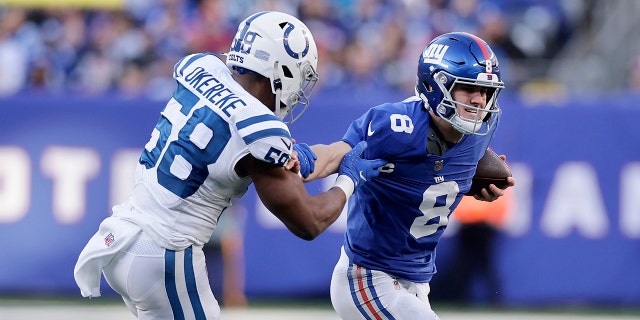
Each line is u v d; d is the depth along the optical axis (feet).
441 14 123.54
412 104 50.19
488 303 93.15
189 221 44.37
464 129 48.47
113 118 94.43
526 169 92.43
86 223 94.27
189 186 43.93
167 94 107.65
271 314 88.53
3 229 94.38
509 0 130.62
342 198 46.01
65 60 119.03
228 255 93.20
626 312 91.86
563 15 127.75
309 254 93.56
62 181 94.43
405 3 123.95
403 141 48.73
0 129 94.63
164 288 44.57
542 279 92.63
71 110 94.63
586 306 93.25
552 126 92.38
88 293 45.93
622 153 92.07
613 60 119.24
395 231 50.85
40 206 94.48
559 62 120.37
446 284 93.45
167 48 118.62
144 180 45.09
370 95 104.73
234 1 123.95
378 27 121.08
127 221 44.93
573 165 92.32
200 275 45.16
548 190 92.43
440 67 48.29
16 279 94.32
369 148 48.75
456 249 93.20
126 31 120.16
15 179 94.38
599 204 92.22
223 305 93.15
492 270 92.89
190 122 44.11
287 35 45.70
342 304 52.54
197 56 46.93
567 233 92.38
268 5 122.93
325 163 47.32
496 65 48.85
